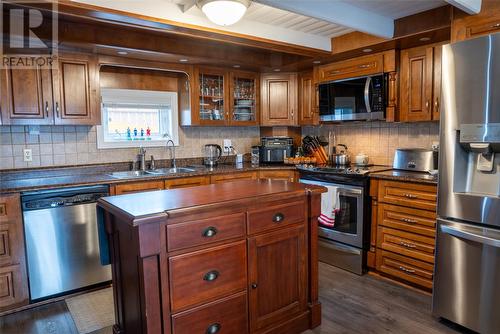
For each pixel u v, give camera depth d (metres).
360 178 3.03
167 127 3.89
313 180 3.51
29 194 2.48
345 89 3.55
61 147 3.19
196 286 1.69
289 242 2.05
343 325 2.25
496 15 2.16
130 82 3.58
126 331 1.91
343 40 3.28
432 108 2.97
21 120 2.70
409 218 2.74
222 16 2.22
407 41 2.93
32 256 2.52
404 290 2.75
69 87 2.89
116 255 1.92
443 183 2.20
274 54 3.84
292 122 4.20
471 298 2.10
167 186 3.19
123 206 1.70
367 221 3.05
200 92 3.75
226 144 4.34
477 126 1.98
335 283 2.90
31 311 2.49
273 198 1.93
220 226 1.75
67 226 2.65
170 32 2.64
